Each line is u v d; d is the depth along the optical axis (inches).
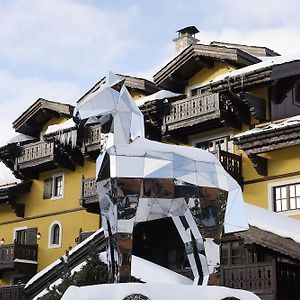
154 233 891.4
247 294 352.8
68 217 1160.8
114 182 344.2
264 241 655.1
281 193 852.6
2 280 1232.2
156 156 357.1
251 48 1021.2
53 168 1213.7
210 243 363.9
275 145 821.9
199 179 365.1
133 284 326.3
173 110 959.6
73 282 627.2
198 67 997.2
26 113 1229.7
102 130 371.2
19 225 1254.9
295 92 892.0
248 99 871.7
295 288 707.4
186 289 336.5
